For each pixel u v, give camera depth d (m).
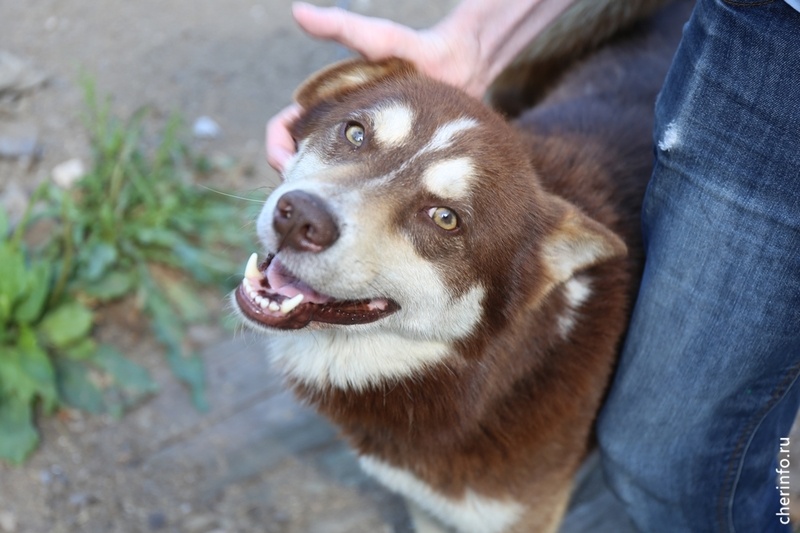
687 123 0.65
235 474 0.91
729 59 0.63
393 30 0.76
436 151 0.71
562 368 0.77
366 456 0.81
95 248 1.01
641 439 0.75
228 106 1.28
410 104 0.73
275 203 0.69
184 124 1.23
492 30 0.78
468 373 0.76
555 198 0.74
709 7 0.63
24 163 1.13
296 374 0.80
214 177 1.16
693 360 0.70
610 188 0.81
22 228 0.96
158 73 1.33
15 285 0.94
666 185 0.69
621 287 0.78
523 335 0.75
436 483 0.78
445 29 0.78
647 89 0.88
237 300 0.72
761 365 0.68
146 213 1.06
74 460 0.91
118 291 1.01
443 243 0.72
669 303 0.70
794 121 0.61
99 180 1.06
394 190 0.70
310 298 0.72
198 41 1.42
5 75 1.21
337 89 0.78
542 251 0.74
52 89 1.25
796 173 0.62
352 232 0.68
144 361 0.99
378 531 0.89
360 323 0.74
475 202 0.72
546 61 0.97
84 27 1.41
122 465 0.91
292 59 1.40
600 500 0.90
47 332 0.96
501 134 0.74
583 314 0.77
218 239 1.08
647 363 0.73
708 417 0.71
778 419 0.72
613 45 0.95
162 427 0.94
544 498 0.79
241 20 1.49
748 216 0.64
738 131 0.63
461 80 0.79
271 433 0.94
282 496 0.90
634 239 0.80
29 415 0.91
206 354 1.00
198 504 0.89
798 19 0.60
